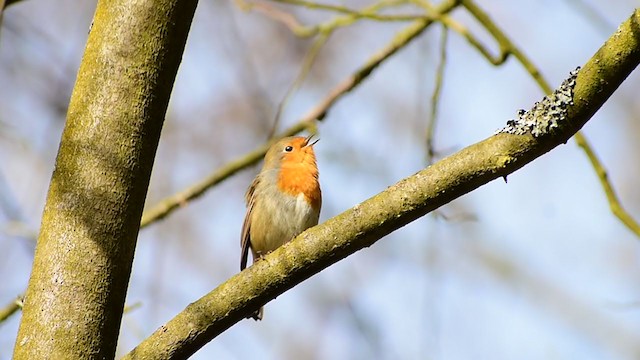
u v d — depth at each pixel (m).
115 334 5.34
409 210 5.42
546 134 5.14
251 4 11.38
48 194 5.39
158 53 5.35
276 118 11.52
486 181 5.33
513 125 5.23
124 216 5.30
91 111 5.32
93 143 5.29
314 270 5.59
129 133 5.31
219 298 5.57
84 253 5.23
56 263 5.22
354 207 5.55
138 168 5.34
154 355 5.48
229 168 11.31
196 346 5.56
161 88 5.38
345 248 5.54
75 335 5.17
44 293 5.20
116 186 5.29
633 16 5.01
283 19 11.40
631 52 4.96
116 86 5.32
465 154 5.33
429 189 5.37
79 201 5.26
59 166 5.34
